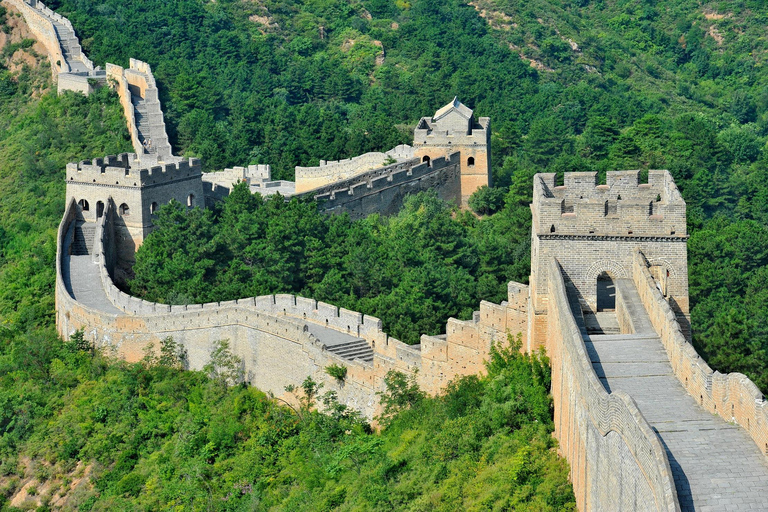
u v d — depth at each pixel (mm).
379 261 143375
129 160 175250
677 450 67438
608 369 80562
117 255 163000
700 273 143875
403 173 182375
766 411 66250
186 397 126188
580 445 78688
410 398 110688
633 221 96562
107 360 133625
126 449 121625
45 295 152375
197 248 147000
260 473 112062
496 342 105500
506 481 86938
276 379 123562
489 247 150375
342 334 123250
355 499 98812
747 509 62031
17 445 126125
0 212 192250
